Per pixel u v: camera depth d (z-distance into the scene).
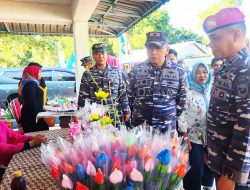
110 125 1.31
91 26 6.21
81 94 2.76
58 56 16.11
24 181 1.02
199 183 2.27
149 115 2.04
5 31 6.50
